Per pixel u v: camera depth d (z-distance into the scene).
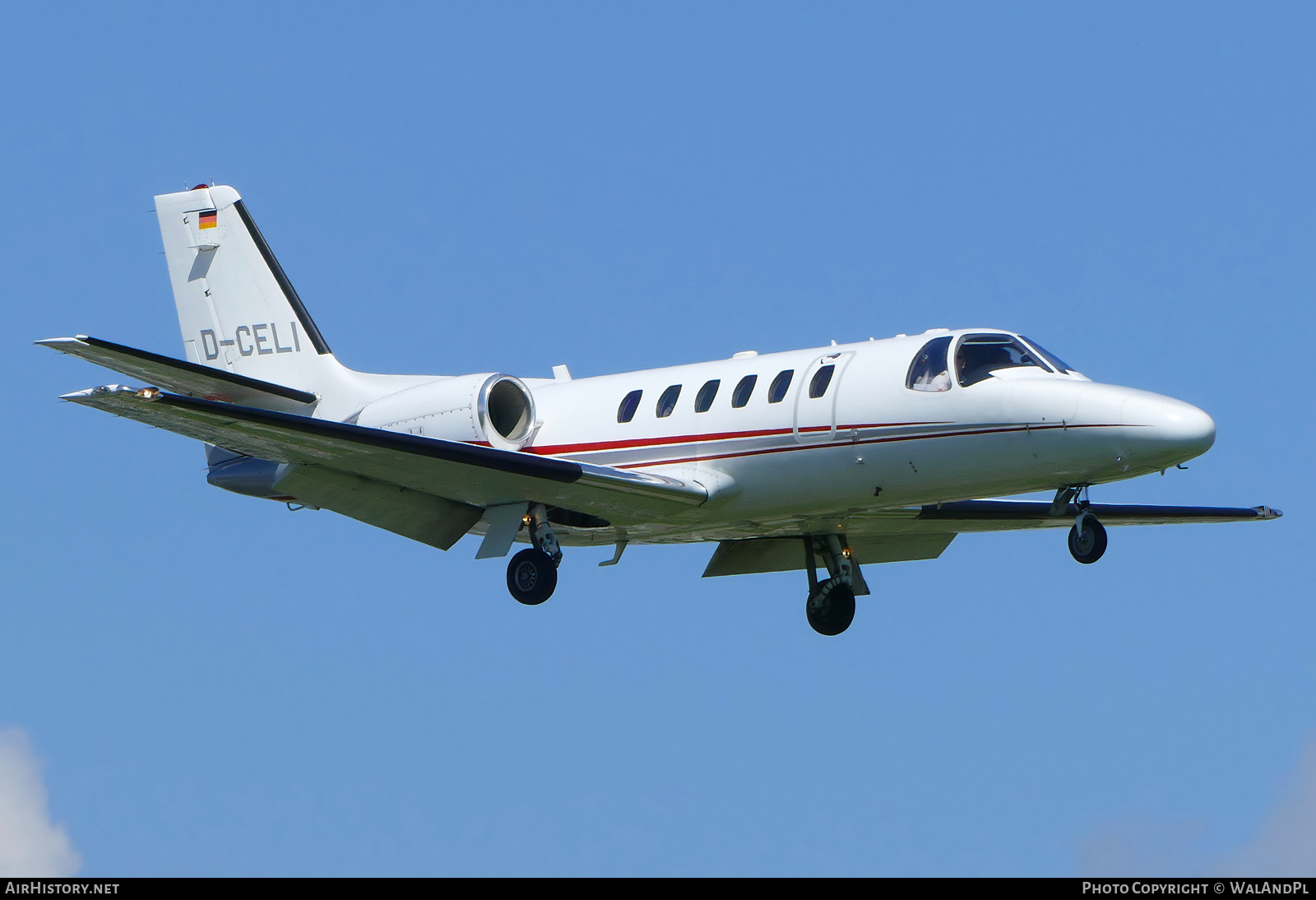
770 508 61.19
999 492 57.38
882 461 57.69
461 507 62.47
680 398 62.72
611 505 61.28
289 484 59.59
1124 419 53.03
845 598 69.44
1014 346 57.31
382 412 65.88
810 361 60.41
